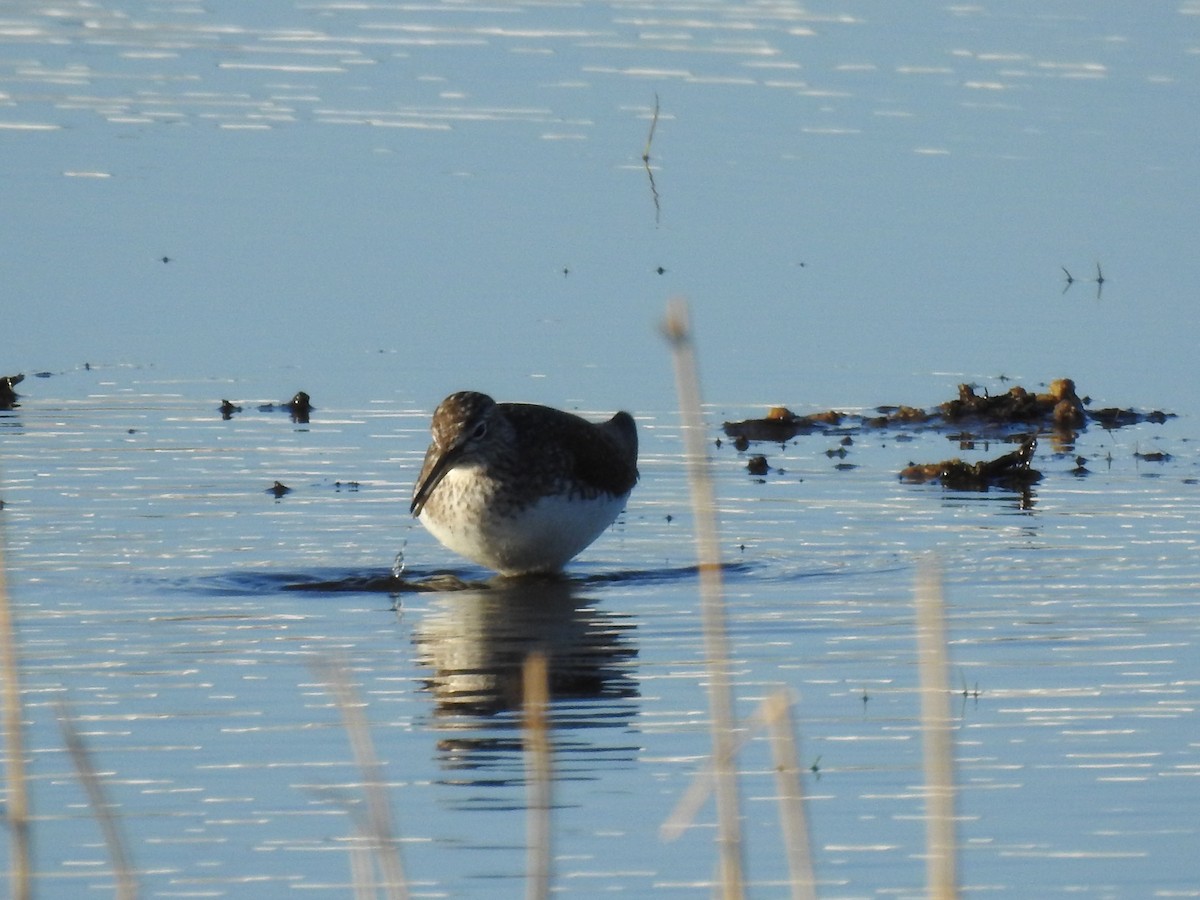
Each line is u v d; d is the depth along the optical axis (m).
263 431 17.16
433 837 9.59
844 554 14.55
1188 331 20.27
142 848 9.48
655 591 13.73
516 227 23.06
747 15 32.16
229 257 21.88
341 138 26.05
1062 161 25.25
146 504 15.32
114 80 28.33
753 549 14.70
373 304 20.61
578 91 28.06
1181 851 9.48
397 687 11.71
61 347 19.30
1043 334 20.22
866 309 20.86
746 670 12.02
